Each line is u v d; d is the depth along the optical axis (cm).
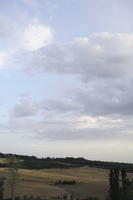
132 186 15088
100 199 16612
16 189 17788
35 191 17962
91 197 16950
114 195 15325
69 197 17150
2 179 14175
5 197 15388
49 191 18388
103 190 19350
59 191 18675
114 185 15425
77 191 19038
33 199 15438
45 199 15750
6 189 17412
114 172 15562
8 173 13088
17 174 13175
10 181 13188
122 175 15562
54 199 15925
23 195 16412
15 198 14938
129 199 14762
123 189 15125
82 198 16962
